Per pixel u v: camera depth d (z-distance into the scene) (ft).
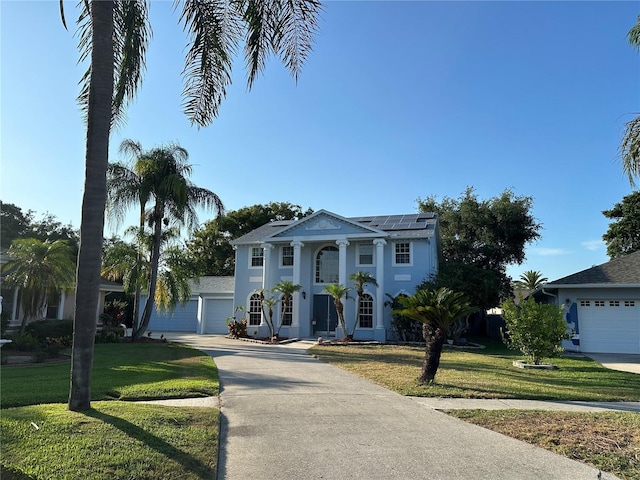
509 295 111.04
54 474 14.08
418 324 71.10
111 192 67.31
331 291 72.54
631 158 34.76
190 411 22.99
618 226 108.68
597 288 62.34
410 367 42.70
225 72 29.17
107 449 16.15
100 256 21.42
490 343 84.12
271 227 93.45
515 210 107.45
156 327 103.24
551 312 46.03
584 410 25.59
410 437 19.90
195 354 51.49
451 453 17.90
